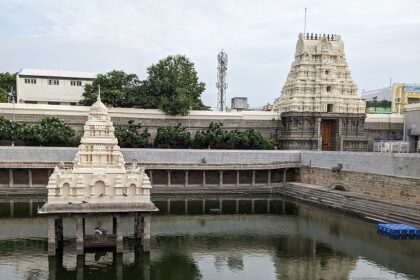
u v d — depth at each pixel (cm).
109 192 3572
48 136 7188
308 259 3800
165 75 9206
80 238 3566
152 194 6938
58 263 3512
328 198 6266
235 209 6100
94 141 3841
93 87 9144
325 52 9006
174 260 3722
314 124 8825
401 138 9450
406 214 4812
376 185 5806
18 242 4097
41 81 10662
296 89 8881
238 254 3934
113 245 3847
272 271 3484
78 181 3506
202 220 5375
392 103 12112
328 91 9006
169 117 8619
